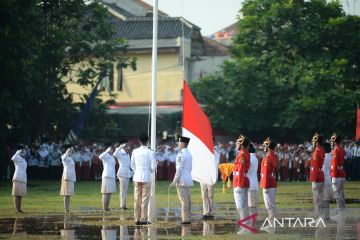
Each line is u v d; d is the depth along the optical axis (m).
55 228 49.12
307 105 120.69
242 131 130.88
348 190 89.25
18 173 59.53
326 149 66.31
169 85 145.00
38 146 106.38
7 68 92.62
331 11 130.75
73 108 118.94
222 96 125.94
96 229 48.56
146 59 146.25
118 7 160.62
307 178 114.00
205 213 55.31
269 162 54.19
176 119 131.62
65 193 59.38
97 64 120.75
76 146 108.31
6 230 48.12
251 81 124.94
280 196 78.56
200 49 157.75
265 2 131.62
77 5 114.25
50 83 111.69
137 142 128.25
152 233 46.44
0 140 99.88
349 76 125.75
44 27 108.38
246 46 131.62
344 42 128.88
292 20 129.62
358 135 104.25
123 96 146.75
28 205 65.88
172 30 146.50
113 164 61.88
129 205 66.75
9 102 92.88
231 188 91.56
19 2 91.38
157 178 110.62
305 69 125.25
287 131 130.00
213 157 53.78
